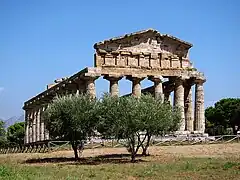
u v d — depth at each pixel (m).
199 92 86.75
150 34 85.25
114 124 49.12
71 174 35.31
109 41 81.19
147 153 58.16
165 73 85.06
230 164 38.84
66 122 53.78
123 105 49.75
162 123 51.00
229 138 75.44
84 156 58.00
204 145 65.88
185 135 80.19
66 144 68.06
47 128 55.78
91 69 78.81
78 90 83.44
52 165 45.97
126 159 51.62
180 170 36.91
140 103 50.25
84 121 53.41
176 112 58.16
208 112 145.00
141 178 32.66
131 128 48.44
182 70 86.06
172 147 64.88
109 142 71.00
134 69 82.62
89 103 54.38
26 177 32.09
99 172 37.06
